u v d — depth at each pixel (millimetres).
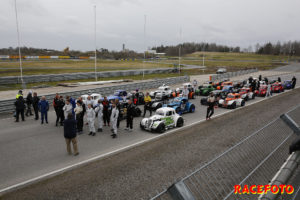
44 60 70750
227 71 59438
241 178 5578
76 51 118875
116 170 6992
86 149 8914
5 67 44594
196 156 7965
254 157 5840
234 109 16844
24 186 6172
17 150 8820
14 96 19984
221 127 11852
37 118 13508
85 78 35219
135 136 10555
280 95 23516
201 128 11766
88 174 6777
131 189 5863
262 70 62781
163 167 7117
